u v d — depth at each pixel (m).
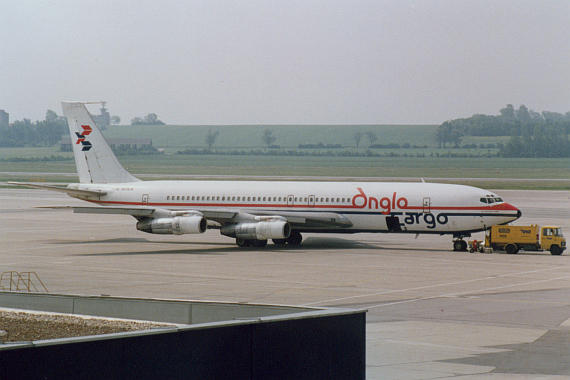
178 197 114.06
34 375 24.75
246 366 30.59
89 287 66.12
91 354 26.16
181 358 28.58
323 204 105.50
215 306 43.12
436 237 123.31
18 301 50.41
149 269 79.56
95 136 120.50
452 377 36.47
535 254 97.19
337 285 67.75
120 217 166.50
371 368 38.22
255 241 104.62
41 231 130.75
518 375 36.91
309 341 32.72
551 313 54.12
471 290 65.06
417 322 50.75
